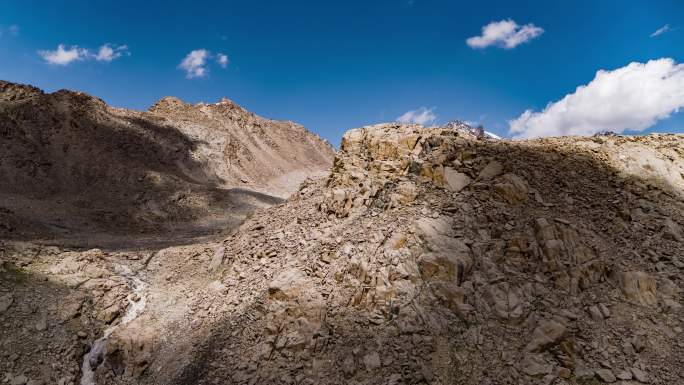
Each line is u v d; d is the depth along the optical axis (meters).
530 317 17.66
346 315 18.94
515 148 27.41
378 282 19.56
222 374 18.09
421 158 26.33
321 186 31.39
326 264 21.75
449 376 16.12
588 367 15.91
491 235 21.03
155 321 22.36
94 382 19.34
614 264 19.59
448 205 22.66
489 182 23.84
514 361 16.34
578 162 26.61
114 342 20.52
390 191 24.94
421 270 19.59
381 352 17.12
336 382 16.64
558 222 21.02
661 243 20.95
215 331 20.55
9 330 20.06
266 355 18.23
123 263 29.11
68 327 21.48
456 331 17.52
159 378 19.23
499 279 19.03
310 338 18.28
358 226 23.41
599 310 17.81
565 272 19.08
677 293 18.39
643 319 17.44
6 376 18.25
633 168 26.17
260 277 23.05
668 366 15.73
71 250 31.03
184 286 25.97
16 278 23.38
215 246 30.55
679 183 25.23
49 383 18.69
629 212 22.55
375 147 28.12
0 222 34.88
